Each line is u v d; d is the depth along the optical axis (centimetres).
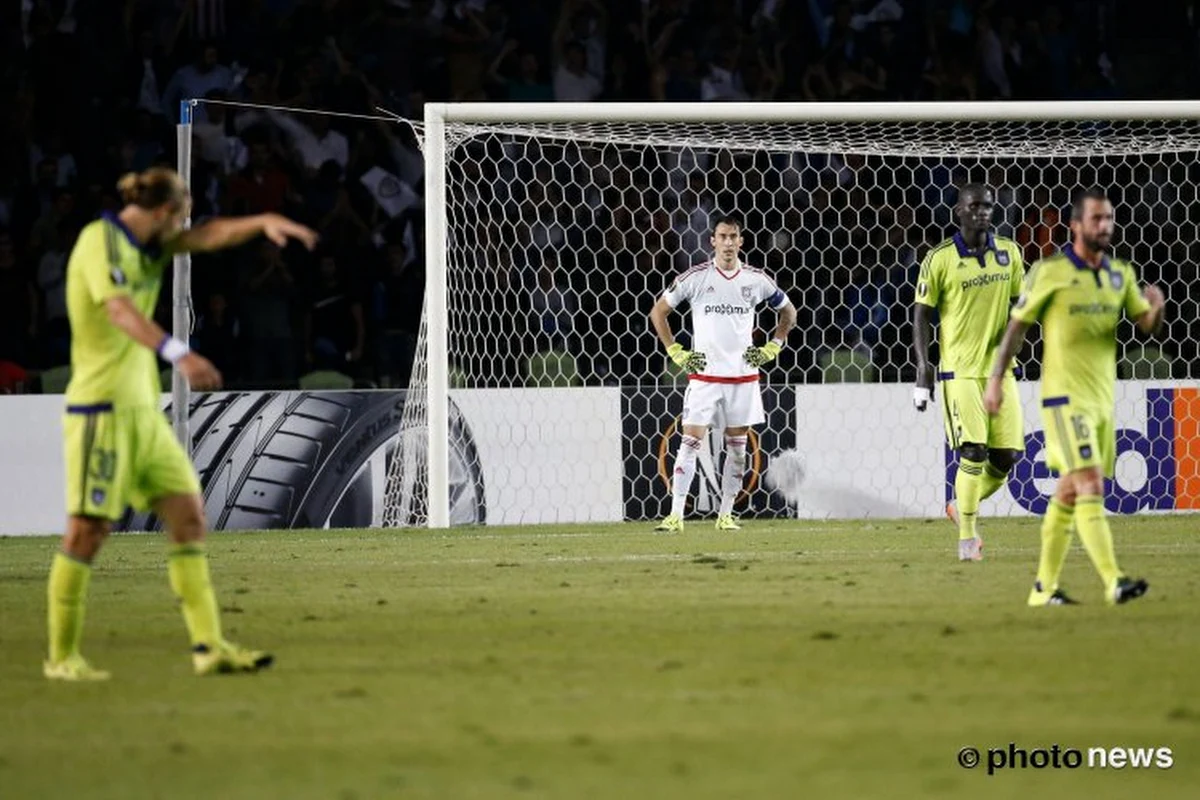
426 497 5103
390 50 6881
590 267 6456
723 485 4862
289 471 4978
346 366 6106
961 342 3750
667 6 7050
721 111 5162
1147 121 6606
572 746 1684
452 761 1622
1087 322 2752
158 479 2194
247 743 1731
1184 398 5253
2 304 6100
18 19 6594
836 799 1455
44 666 2248
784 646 2380
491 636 2544
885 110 5169
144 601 3133
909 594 3055
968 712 1853
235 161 6475
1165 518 5019
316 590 3269
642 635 2527
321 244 6269
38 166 6425
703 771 1562
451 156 5853
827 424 5269
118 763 1647
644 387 5247
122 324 2066
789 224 6544
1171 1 7131
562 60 6975
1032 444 5262
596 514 5228
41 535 4997
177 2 6706
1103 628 2541
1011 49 7075
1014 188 5847
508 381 6256
